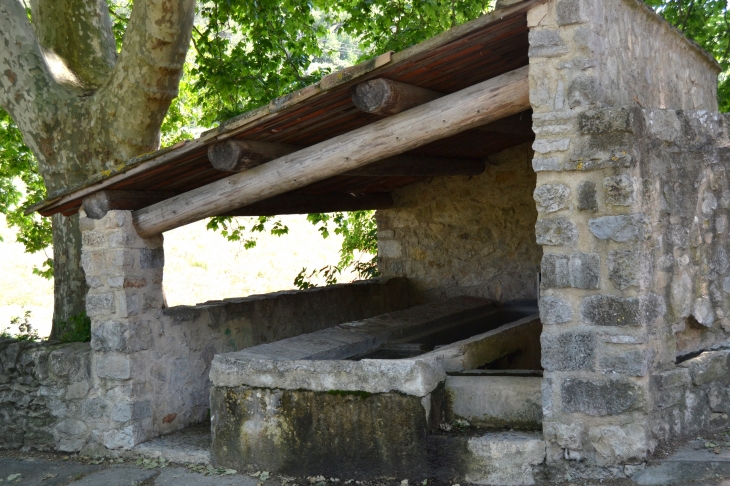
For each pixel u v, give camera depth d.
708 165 4.18
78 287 6.25
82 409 5.21
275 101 3.89
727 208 4.36
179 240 17.80
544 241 3.63
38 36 6.76
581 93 3.49
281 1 9.09
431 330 6.13
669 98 4.87
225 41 9.20
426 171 6.18
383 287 7.46
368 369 4.07
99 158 6.14
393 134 4.02
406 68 3.71
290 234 18.27
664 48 4.80
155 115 6.05
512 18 3.48
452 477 3.88
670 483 3.38
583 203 3.54
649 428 3.58
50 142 6.25
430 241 7.59
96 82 6.59
